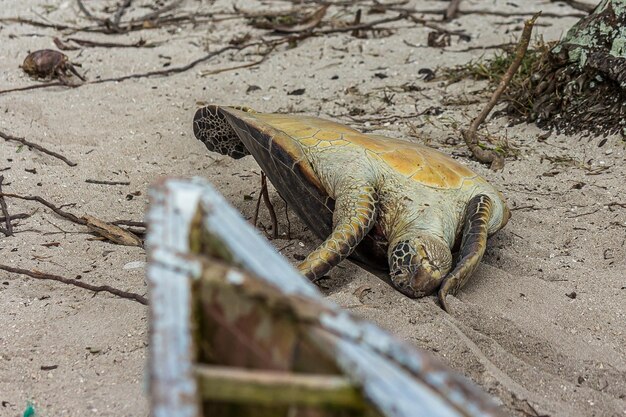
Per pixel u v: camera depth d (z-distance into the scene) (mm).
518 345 4145
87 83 7355
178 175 5957
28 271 4656
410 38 8352
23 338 4102
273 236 5238
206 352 2316
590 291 4621
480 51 7973
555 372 3990
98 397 3695
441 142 6406
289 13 9031
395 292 4523
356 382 1921
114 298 4453
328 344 1975
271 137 5055
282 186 5168
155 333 1988
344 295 4438
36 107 6828
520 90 6750
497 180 5836
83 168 5961
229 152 6020
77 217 5332
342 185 4883
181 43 8305
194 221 2312
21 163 5949
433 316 4277
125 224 5238
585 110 6359
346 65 7781
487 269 4824
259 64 7840
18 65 7660
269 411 2096
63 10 9148
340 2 9398
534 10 9078
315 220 5117
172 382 1904
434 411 1822
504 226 5207
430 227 4793
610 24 6312
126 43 8336
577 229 5230
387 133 6500
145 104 6996
